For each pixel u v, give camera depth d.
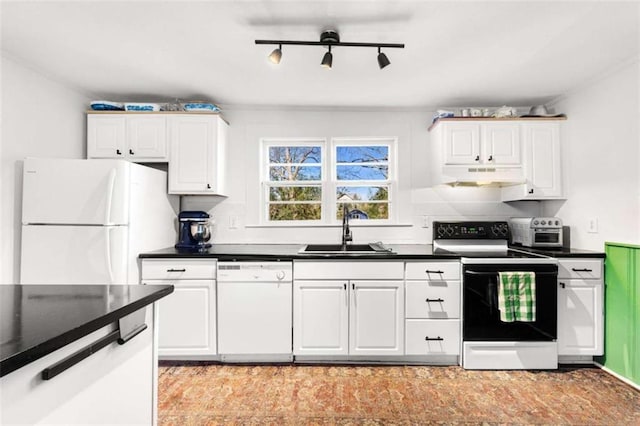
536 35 1.93
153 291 1.11
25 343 0.66
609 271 2.36
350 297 2.44
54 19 1.79
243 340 2.45
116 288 1.15
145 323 1.10
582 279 2.40
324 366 2.45
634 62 2.20
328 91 2.80
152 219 2.66
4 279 2.20
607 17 1.75
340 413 1.87
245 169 3.19
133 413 1.04
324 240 3.20
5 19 1.79
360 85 2.67
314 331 2.44
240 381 2.23
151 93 2.82
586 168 2.60
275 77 2.52
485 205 3.18
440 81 2.58
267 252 2.57
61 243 2.23
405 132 3.20
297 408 1.92
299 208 3.30
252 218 3.18
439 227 2.91
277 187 3.30
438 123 2.90
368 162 3.31
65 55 2.18
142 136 2.80
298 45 2.03
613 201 2.36
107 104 2.78
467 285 2.37
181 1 1.64
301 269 2.45
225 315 2.46
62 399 0.76
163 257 2.46
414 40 1.99
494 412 1.88
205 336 2.46
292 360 2.51
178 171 2.82
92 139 2.79
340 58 2.22
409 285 2.43
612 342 2.33
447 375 2.30
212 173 2.83
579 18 1.76
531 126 2.84
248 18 1.78
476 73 2.44
